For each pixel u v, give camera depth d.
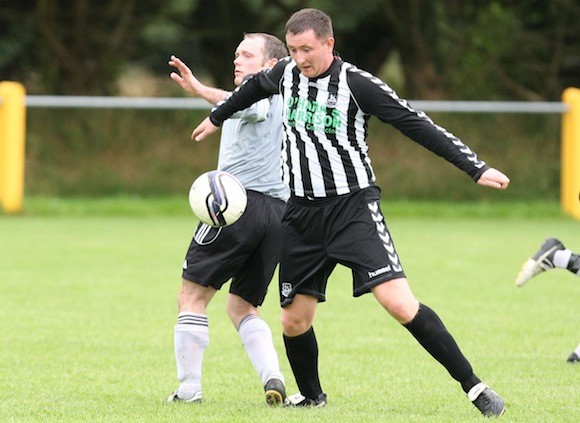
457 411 17.45
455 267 38.06
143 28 74.75
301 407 17.73
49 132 59.62
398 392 19.16
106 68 71.19
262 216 18.30
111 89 71.31
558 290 33.16
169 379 20.30
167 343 24.12
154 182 60.00
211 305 30.67
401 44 75.31
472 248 43.94
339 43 80.25
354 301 31.03
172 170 60.22
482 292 32.50
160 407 17.56
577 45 72.75
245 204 17.53
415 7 74.06
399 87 75.94
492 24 70.88
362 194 16.58
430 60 74.88
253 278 18.67
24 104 54.66
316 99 16.36
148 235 47.47
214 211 17.33
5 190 54.91
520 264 39.06
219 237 17.95
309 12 16.08
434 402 18.25
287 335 17.66
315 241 16.84
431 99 74.00
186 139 60.56
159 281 34.12
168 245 43.81
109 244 43.84
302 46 15.98
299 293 17.23
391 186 61.06
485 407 16.58
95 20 71.06
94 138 59.78
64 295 31.03
